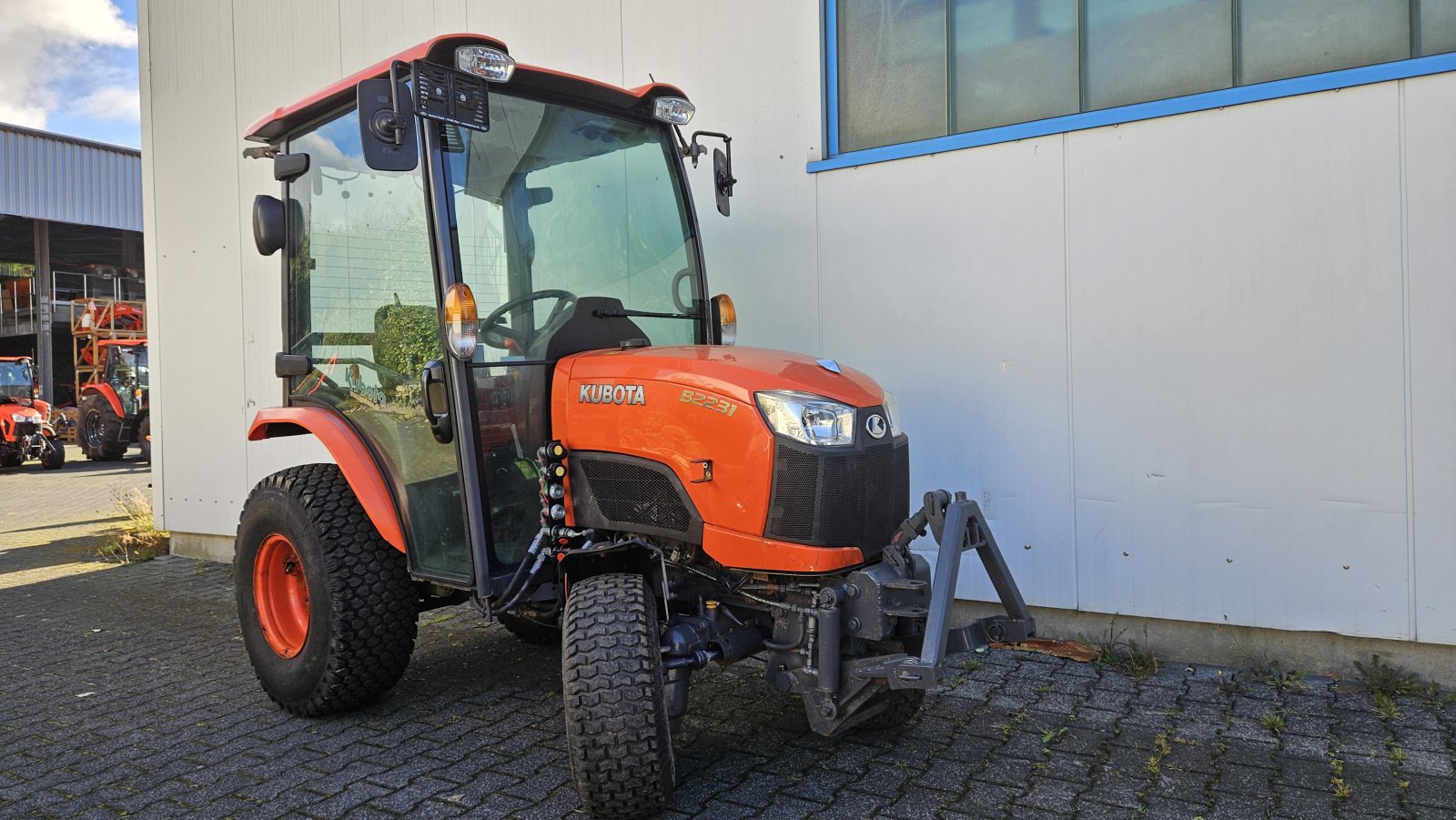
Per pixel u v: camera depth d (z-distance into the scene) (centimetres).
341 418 389
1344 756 317
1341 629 385
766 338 510
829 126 494
